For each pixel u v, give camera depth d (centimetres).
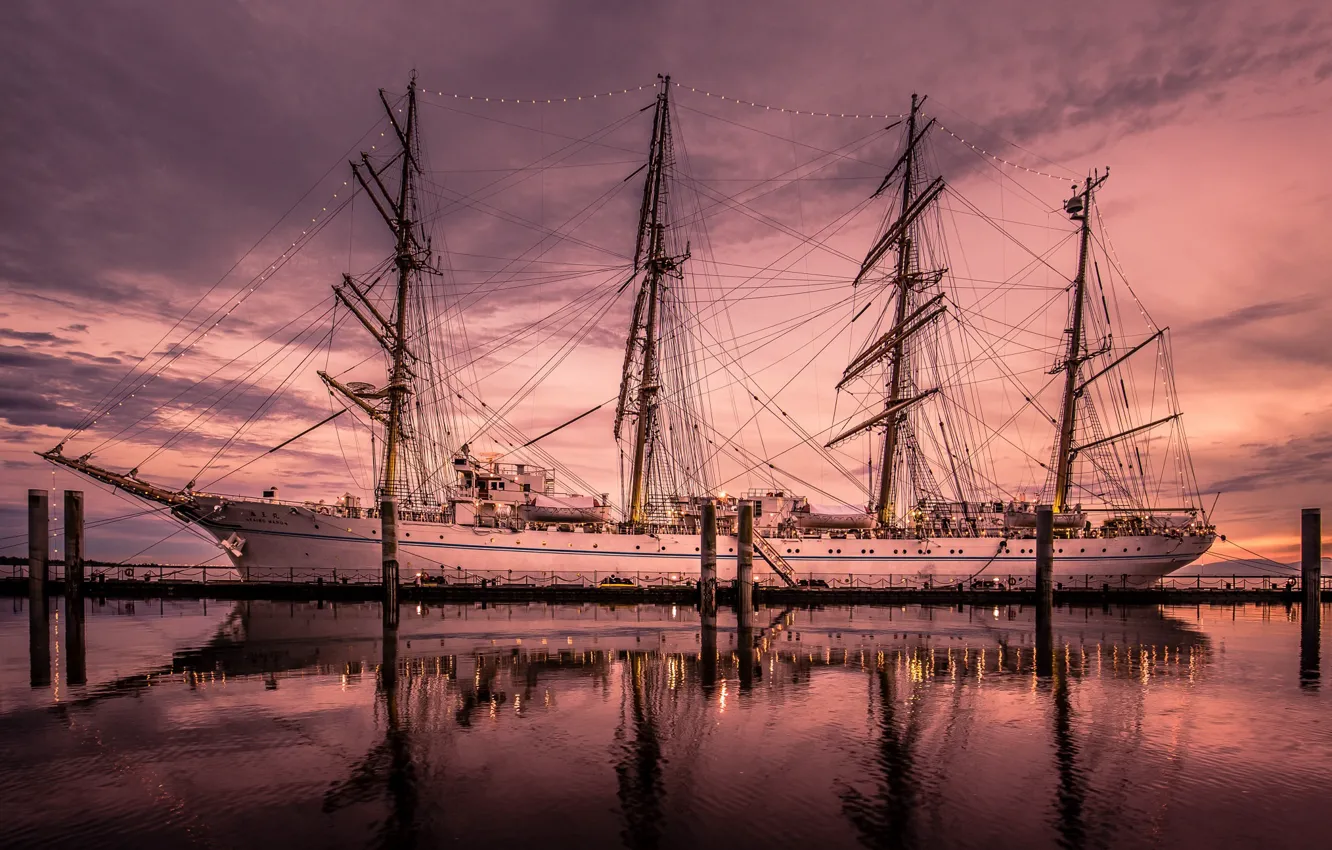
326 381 6506
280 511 6112
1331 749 1972
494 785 1688
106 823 1486
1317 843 1421
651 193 7556
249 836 1431
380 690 2597
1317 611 5353
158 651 3391
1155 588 6638
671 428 7844
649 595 5831
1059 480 8038
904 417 8062
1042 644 3762
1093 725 2184
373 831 1452
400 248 7038
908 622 4766
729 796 1628
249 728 2122
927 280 7925
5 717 2242
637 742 1997
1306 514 5491
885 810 1557
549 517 6950
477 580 6456
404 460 7144
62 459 5778
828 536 7425
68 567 5162
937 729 2134
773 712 2316
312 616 4803
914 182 8006
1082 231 8019
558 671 2942
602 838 1423
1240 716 2305
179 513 6156
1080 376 8094
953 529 7606
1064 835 1449
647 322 7638
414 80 7194
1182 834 1457
